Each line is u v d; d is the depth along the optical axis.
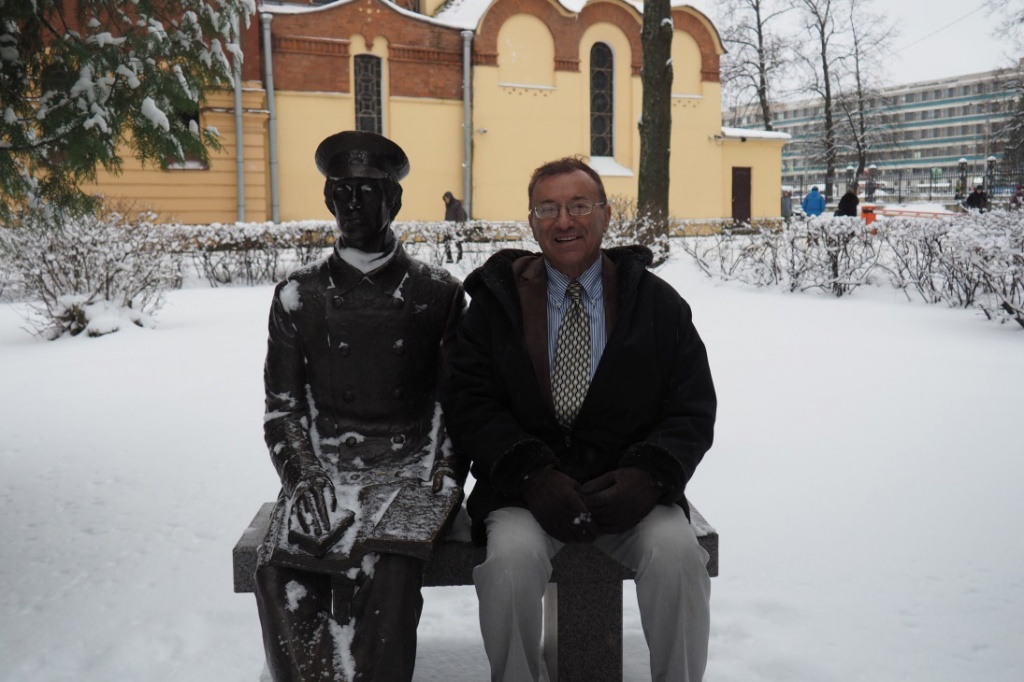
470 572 2.62
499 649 2.41
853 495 4.61
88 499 4.73
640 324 2.74
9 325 11.66
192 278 17.00
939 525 4.17
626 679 2.86
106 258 10.72
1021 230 10.46
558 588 2.67
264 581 2.36
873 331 10.36
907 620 3.23
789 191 39.59
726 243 16.28
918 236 13.03
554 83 27.55
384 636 2.27
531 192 2.87
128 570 3.77
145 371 8.27
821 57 41.69
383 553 2.37
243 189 23.09
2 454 5.62
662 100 15.03
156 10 4.54
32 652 3.06
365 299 2.78
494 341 2.77
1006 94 64.06
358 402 2.80
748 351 9.05
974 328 10.52
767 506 4.45
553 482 2.51
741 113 43.69
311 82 24.33
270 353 2.82
